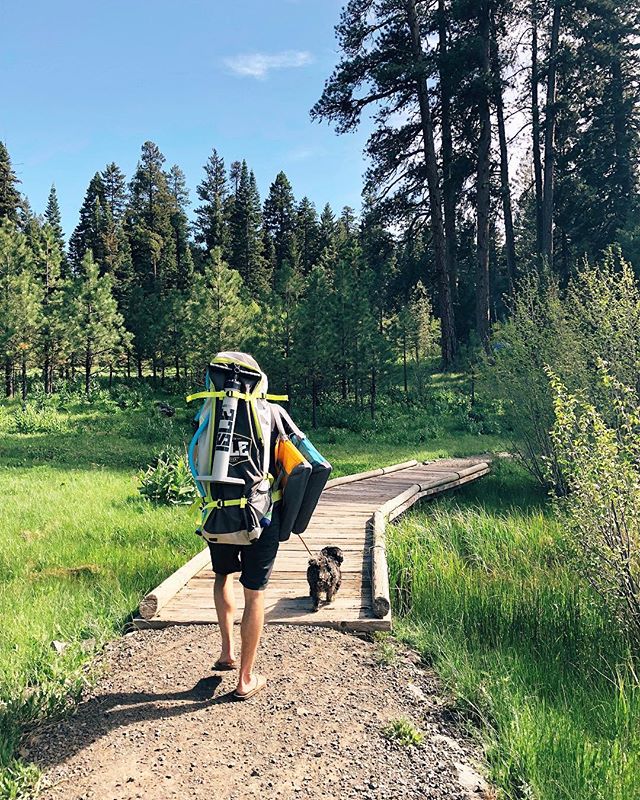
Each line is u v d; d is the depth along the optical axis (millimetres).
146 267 64750
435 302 51094
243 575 3957
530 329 13539
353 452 20250
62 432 22422
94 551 7664
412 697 4152
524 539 9000
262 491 3805
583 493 5844
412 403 31000
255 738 3527
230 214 76750
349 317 26797
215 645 4734
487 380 16125
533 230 55688
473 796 3197
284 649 4703
